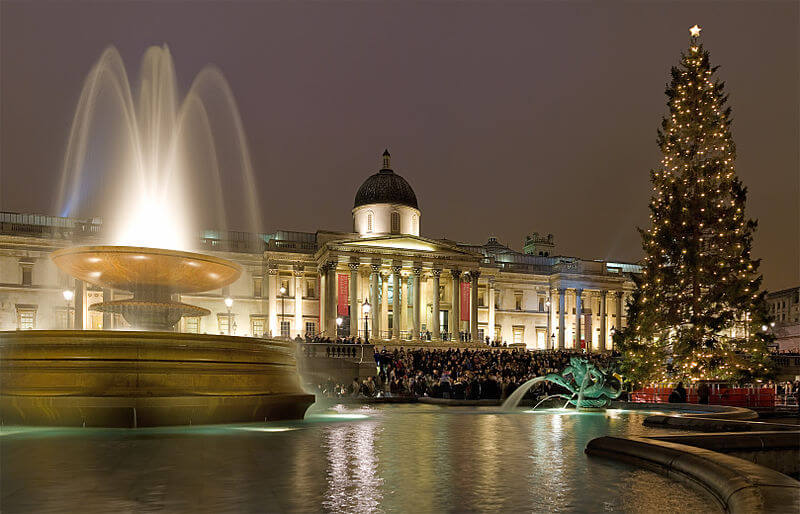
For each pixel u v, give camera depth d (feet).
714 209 117.50
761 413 97.66
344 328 255.50
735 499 20.15
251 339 58.34
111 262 70.23
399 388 138.00
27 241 240.32
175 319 77.97
